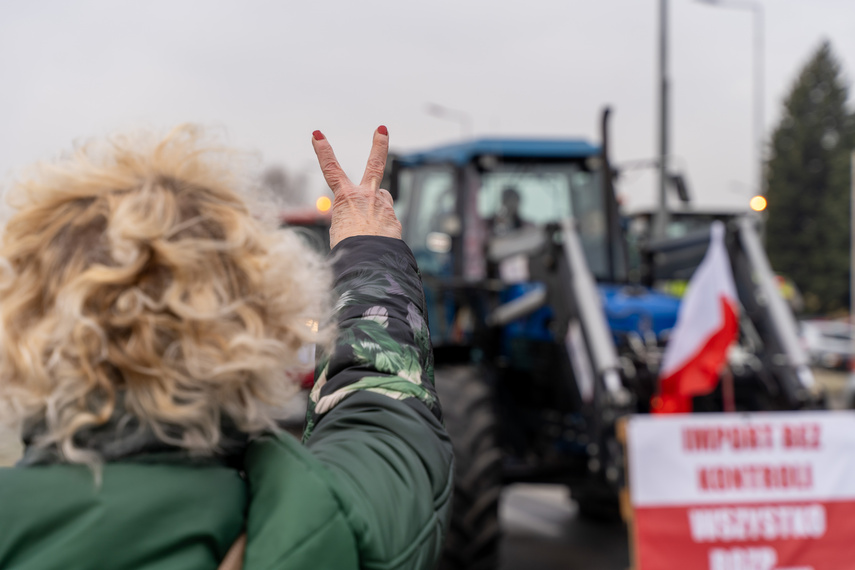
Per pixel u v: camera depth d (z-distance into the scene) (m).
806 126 46.47
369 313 0.99
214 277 0.77
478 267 5.03
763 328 4.38
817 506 3.60
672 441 3.60
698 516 3.57
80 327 0.71
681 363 4.04
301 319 0.84
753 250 4.52
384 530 0.80
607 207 4.91
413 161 5.31
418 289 1.06
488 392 4.05
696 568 3.54
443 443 0.94
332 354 0.97
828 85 46.97
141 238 0.74
